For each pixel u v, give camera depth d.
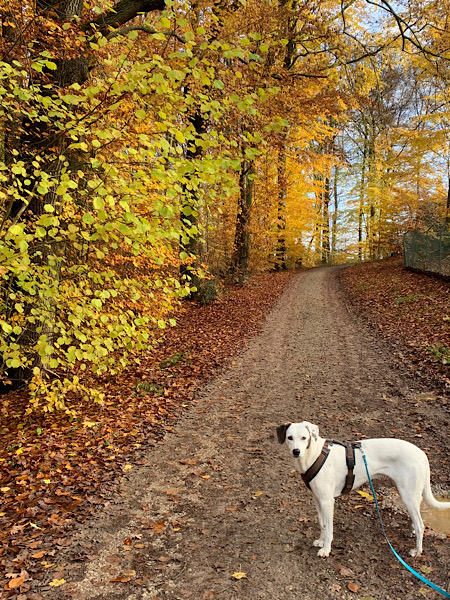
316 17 15.65
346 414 7.01
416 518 3.54
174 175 4.77
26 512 4.60
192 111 7.43
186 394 8.83
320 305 18.28
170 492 5.05
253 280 26.67
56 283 5.64
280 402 7.98
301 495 4.80
